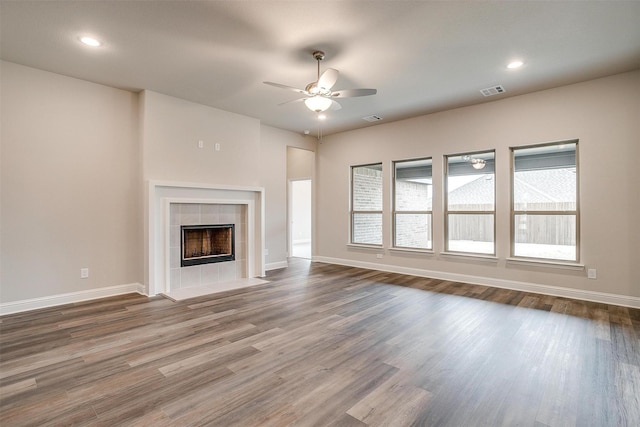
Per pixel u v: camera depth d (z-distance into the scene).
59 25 2.92
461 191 5.38
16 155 3.68
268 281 5.30
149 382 2.24
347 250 6.82
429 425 1.81
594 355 2.65
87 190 4.18
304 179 7.93
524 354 2.68
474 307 3.92
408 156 5.86
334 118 5.86
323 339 2.97
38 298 3.83
